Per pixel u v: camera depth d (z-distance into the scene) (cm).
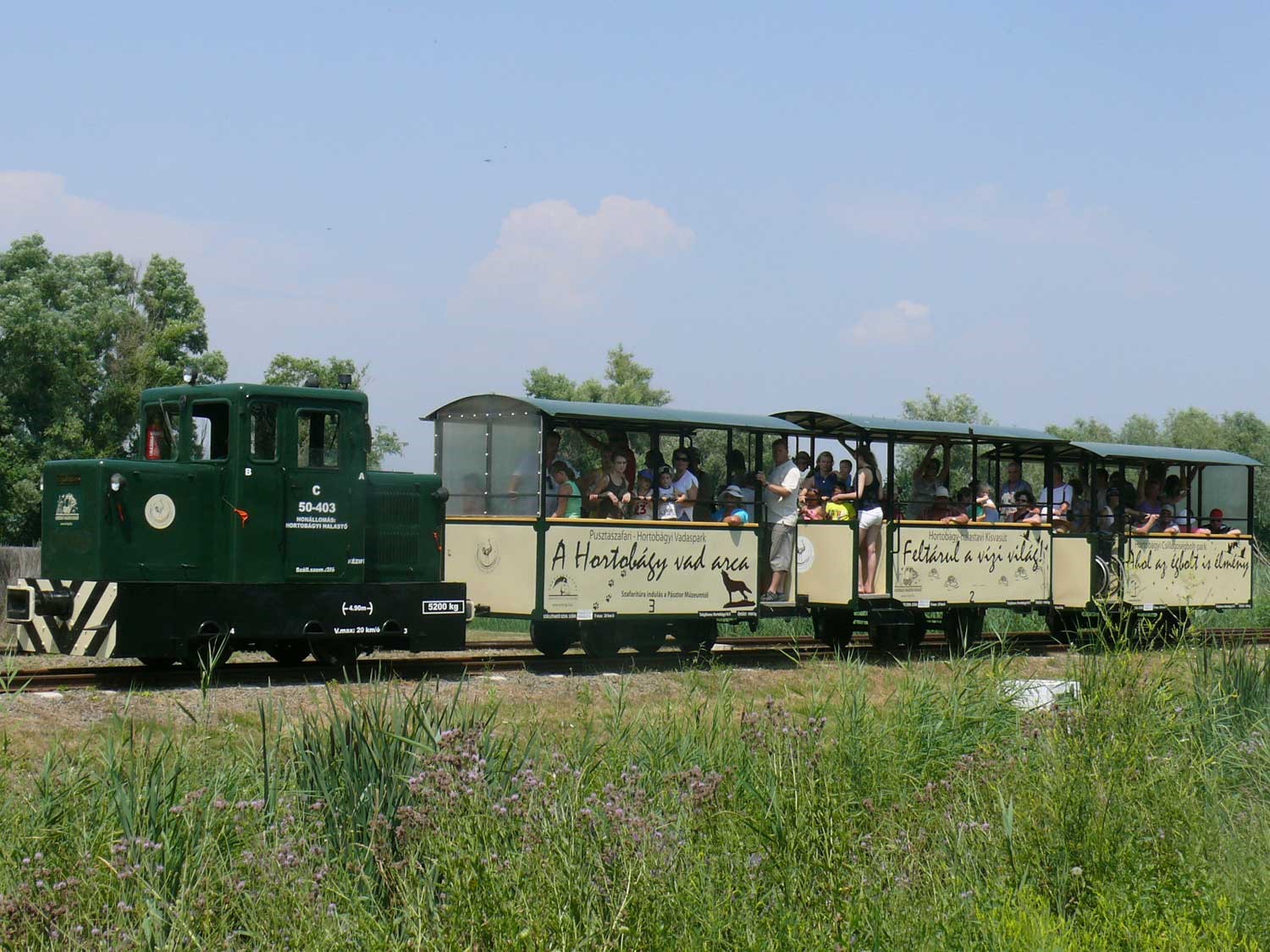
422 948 577
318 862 668
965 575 1986
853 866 682
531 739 880
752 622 1830
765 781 803
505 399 1647
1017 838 788
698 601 1720
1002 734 1064
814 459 1934
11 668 1237
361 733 797
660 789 811
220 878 645
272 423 1412
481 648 1877
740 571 1767
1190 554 2311
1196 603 2311
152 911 598
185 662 1439
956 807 849
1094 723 870
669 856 640
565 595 1598
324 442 1444
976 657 1290
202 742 894
